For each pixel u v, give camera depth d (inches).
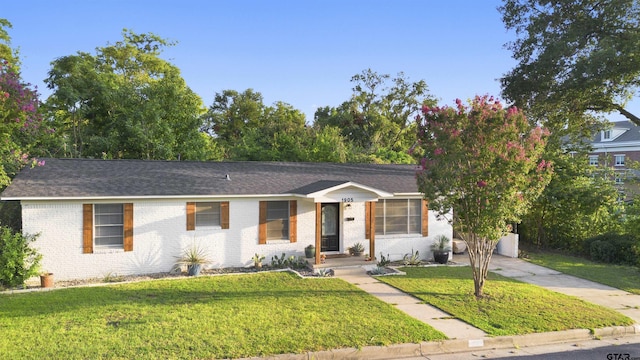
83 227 592.4
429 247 772.0
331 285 553.3
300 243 705.0
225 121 2130.9
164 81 1190.9
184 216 640.4
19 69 967.0
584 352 364.8
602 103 1048.2
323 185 674.2
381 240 744.3
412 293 518.6
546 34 977.5
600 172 884.6
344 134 1774.1
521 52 1035.9
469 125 462.9
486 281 591.5
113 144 1063.6
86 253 594.2
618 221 820.0
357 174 816.9
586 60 889.5
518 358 349.4
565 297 518.6
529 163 459.2
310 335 365.4
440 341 364.2
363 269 655.1
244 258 671.1
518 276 641.0
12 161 601.0
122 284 547.8
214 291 513.7
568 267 709.9
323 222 721.6
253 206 675.4
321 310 440.1
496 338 377.1
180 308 438.9
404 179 807.7
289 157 1189.1
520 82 1003.9
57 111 1094.4
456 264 726.5
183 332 367.6
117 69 1608.0
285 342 348.2
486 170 455.2
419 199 768.9
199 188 653.3
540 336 389.4
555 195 839.7
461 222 494.3
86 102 1106.7
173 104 1154.7
